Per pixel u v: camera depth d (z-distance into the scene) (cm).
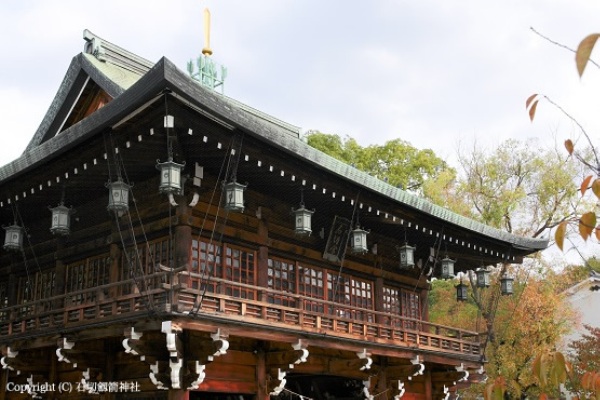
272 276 1867
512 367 3169
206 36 2500
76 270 1928
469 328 3556
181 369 1484
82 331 1549
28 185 1725
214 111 1313
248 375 1722
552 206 3556
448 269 2308
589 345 3334
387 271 2361
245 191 1783
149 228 1691
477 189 3744
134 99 1270
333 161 1673
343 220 2014
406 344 2062
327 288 2064
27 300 2067
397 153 4397
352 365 1959
